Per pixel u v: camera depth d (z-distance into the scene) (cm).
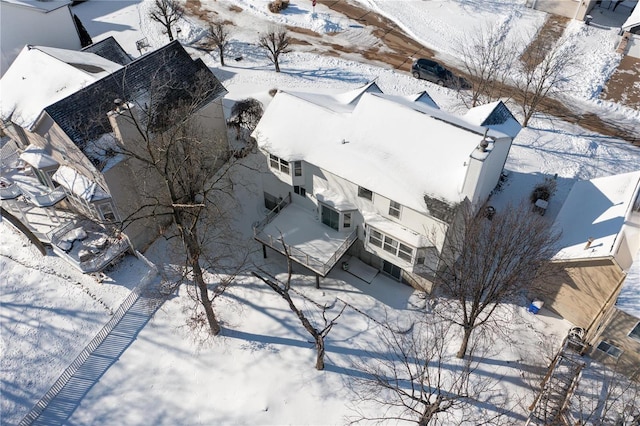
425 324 2944
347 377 2712
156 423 2567
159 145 3023
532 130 4234
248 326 2956
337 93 4622
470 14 5803
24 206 3628
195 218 2609
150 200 3244
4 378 2750
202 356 2825
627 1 5866
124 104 2847
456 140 2738
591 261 2588
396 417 2550
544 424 2377
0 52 4312
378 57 5188
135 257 3338
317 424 2548
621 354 2598
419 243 2784
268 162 3219
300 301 3080
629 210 2714
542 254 2569
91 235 3328
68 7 4550
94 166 2878
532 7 5847
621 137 4188
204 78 3503
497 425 2330
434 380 2691
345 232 3169
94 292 3150
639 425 2284
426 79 4834
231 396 2655
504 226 2725
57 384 2689
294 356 2808
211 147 3556
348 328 2931
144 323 2983
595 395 2567
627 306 2386
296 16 5841
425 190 2683
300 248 3081
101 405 2639
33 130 3059
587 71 4872
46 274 3259
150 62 3356
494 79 4766
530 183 3728
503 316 2948
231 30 5612
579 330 2814
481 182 2614
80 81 3212
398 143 2845
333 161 2908
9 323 2994
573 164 3884
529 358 2759
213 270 3238
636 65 4959
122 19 5869
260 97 4575
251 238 3444
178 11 5556
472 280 2589
